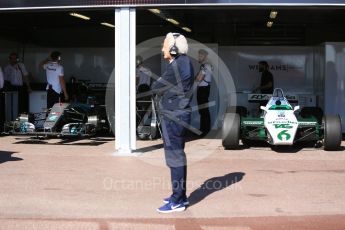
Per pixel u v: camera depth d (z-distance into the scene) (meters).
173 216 7.02
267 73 15.26
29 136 13.97
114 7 11.25
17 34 18.48
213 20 17.66
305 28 18.86
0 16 15.71
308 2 10.70
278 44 18.98
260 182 8.88
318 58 16.12
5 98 15.08
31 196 7.97
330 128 11.67
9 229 6.53
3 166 10.18
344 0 10.63
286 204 7.56
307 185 8.66
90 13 14.97
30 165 10.27
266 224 6.70
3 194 8.08
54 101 13.98
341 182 8.87
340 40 18.86
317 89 16.22
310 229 6.52
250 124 12.03
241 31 18.92
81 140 13.86
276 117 11.44
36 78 18.23
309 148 12.39
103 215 7.07
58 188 8.45
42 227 6.61
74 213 7.16
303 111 14.21
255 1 10.77
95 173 9.55
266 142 13.34
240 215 7.05
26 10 11.52
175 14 15.09
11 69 15.53
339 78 15.10
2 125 14.88
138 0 11.09
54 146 12.73
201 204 7.56
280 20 17.36
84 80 17.70
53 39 19.28
